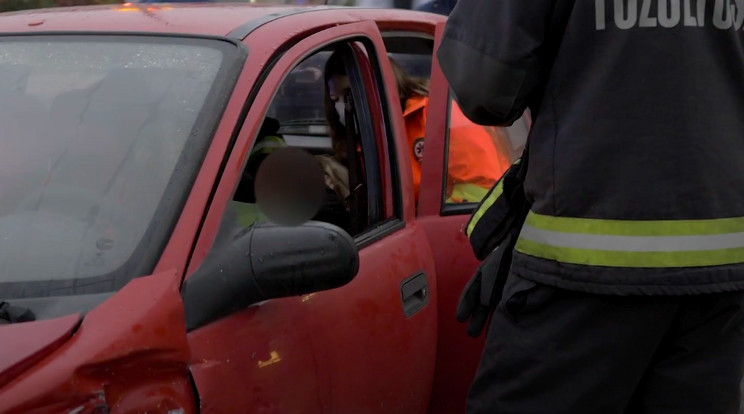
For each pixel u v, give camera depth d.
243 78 1.94
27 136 1.96
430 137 2.64
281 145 2.50
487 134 2.90
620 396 1.80
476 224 2.05
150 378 1.54
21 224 1.80
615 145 1.73
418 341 2.27
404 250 2.32
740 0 1.81
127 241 1.73
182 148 1.84
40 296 1.65
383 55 2.47
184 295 1.67
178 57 2.04
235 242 1.72
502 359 1.87
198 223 1.73
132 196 1.80
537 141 1.83
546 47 1.82
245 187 2.19
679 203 1.72
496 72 1.78
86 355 1.44
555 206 1.78
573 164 1.75
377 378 2.10
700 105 1.74
